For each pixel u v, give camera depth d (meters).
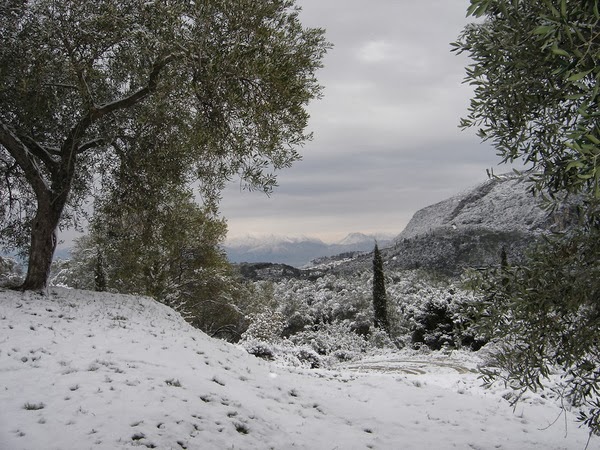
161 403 6.94
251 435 6.88
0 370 7.19
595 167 2.22
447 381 14.84
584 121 2.49
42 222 13.23
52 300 12.70
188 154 13.76
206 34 9.74
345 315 56.41
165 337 11.50
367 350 34.09
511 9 3.33
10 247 16.38
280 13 11.04
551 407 11.04
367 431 8.51
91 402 6.49
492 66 3.64
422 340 34.44
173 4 10.00
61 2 10.70
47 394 6.57
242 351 14.22
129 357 8.98
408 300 50.12
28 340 8.80
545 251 4.00
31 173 12.92
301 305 58.75
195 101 11.42
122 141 14.67
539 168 3.87
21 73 10.93
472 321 4.45
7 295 12.17
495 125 4.10
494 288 4.29
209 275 26.83
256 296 35.75
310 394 10.24
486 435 8.98
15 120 13.29
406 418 9.55
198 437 6.25
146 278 23.70
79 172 15.70
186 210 20.31
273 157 12.29
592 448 8.40
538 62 3.34
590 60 2.52
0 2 10.66
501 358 4.50
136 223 16.19
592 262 3.78
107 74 12.69
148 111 12.77
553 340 4.18
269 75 10.03
